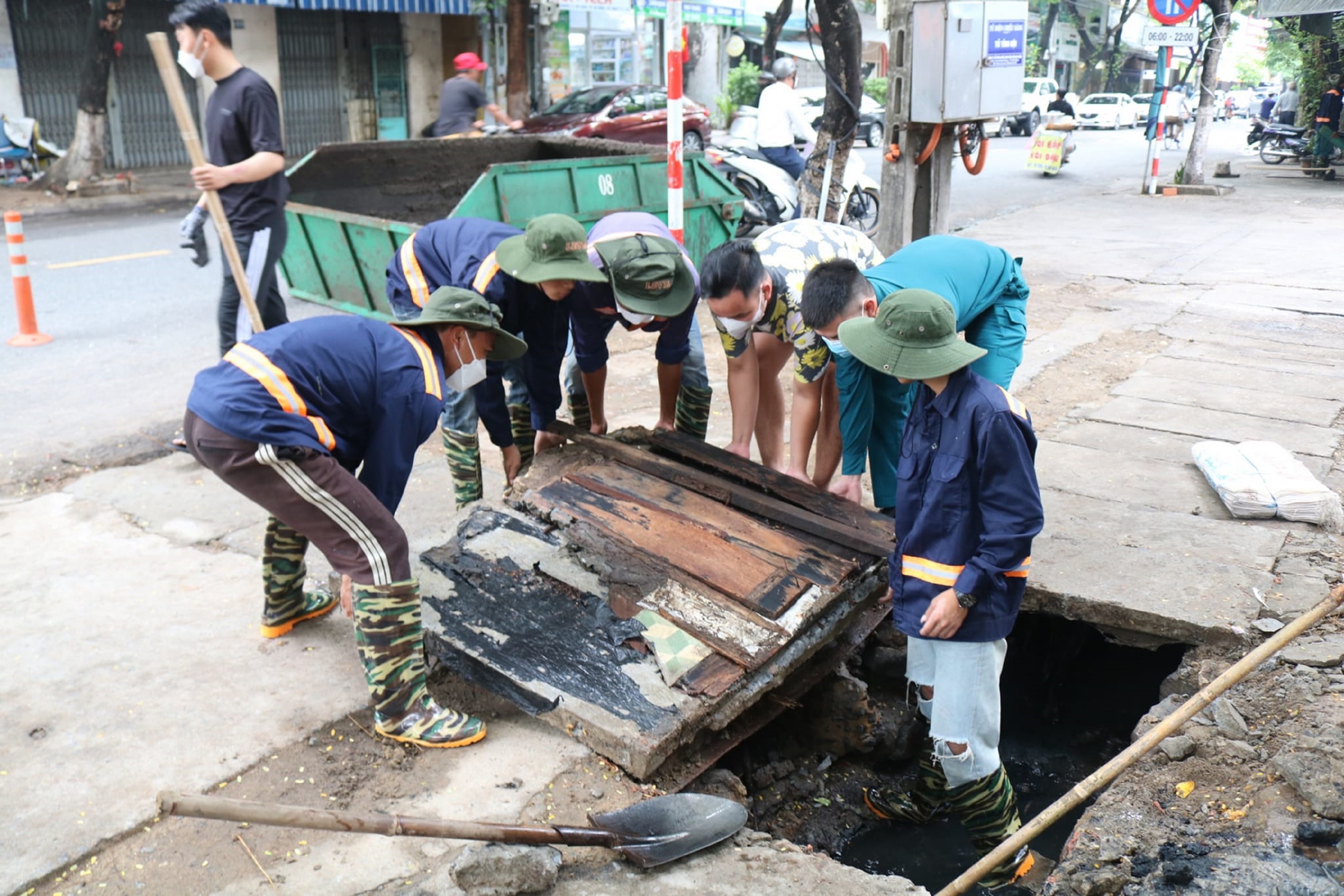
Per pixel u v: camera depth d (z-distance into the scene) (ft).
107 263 33.71
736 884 8.59
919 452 9.72
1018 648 14.56
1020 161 69.05
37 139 52.13
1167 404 19.69
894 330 9.20
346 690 11.07
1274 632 11.76
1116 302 27.81
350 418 9.70
